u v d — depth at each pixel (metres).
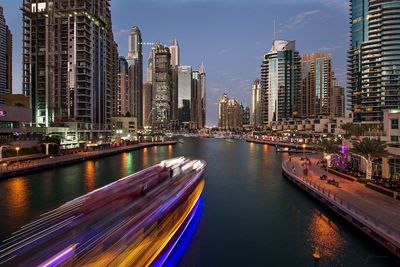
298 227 37.38
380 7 175.62
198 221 39.81
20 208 44.56
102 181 66.19
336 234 34.75
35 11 158.62
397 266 26.53
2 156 84.25
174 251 29.36
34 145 98.69
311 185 51.22
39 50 158.00
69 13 160.12
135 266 20.20
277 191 57.00
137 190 28.94
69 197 51.16
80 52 160.12
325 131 171.62
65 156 102.69
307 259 29.14
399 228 29.20
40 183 63.03
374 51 176.25
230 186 62.72
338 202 38.84
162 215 25.64
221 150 166.25
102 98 179.00
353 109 191.62
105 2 187.75
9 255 17.73
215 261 28.72
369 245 30.66
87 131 153.12
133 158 118.94
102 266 17.70
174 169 42.69
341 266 27.41
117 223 20.91
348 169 63.09
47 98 155.25
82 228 20.11
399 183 47.06
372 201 39.41
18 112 104.56
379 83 173.75
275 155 132.12
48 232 19.88
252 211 44.44
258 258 29.41
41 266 16.25
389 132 56.16
